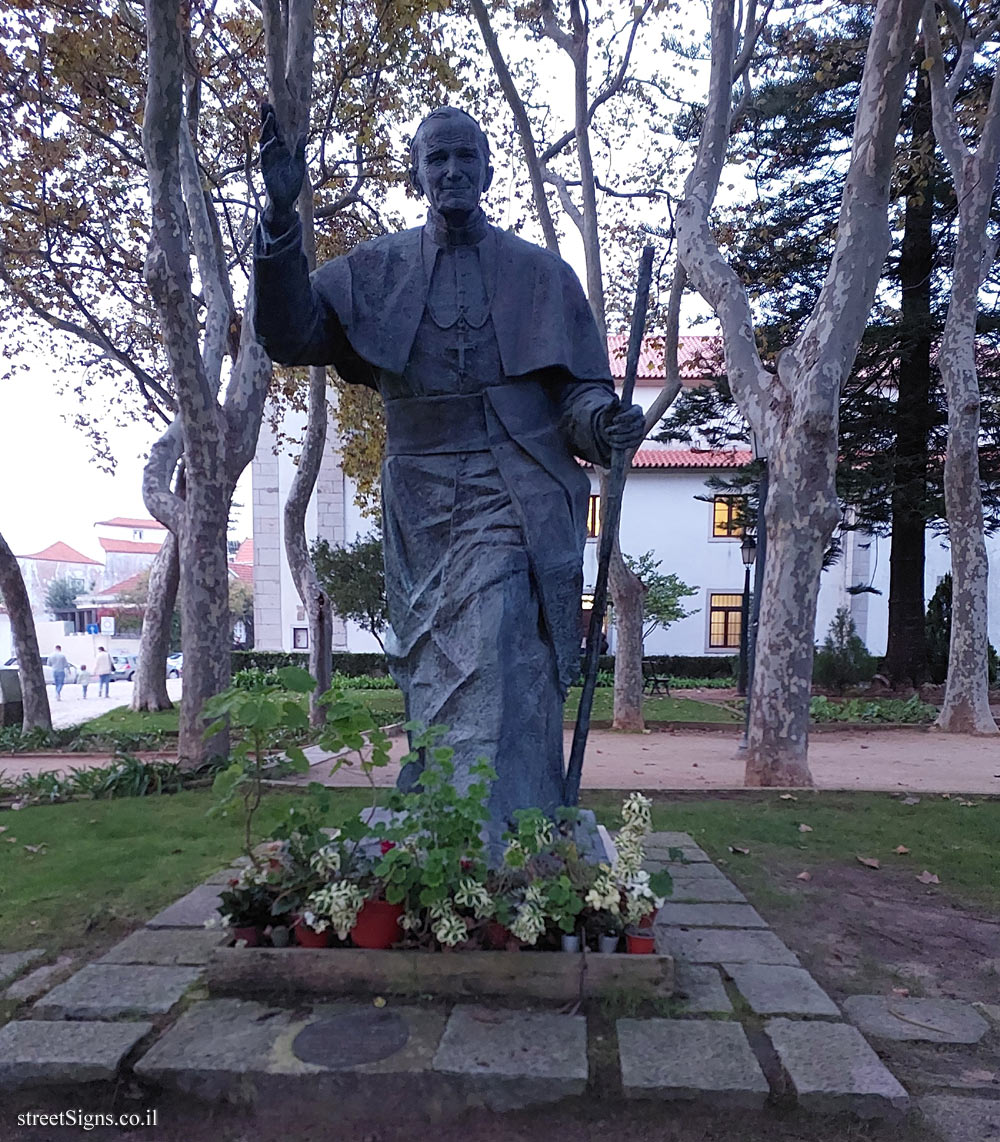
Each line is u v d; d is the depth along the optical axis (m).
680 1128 2.14
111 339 12.53
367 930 2.61
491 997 2.56
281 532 22.31
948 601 18.09
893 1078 2.23
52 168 10.52
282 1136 2.15
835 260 6.83
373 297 3.26
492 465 3.24
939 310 15.47
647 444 25.12
